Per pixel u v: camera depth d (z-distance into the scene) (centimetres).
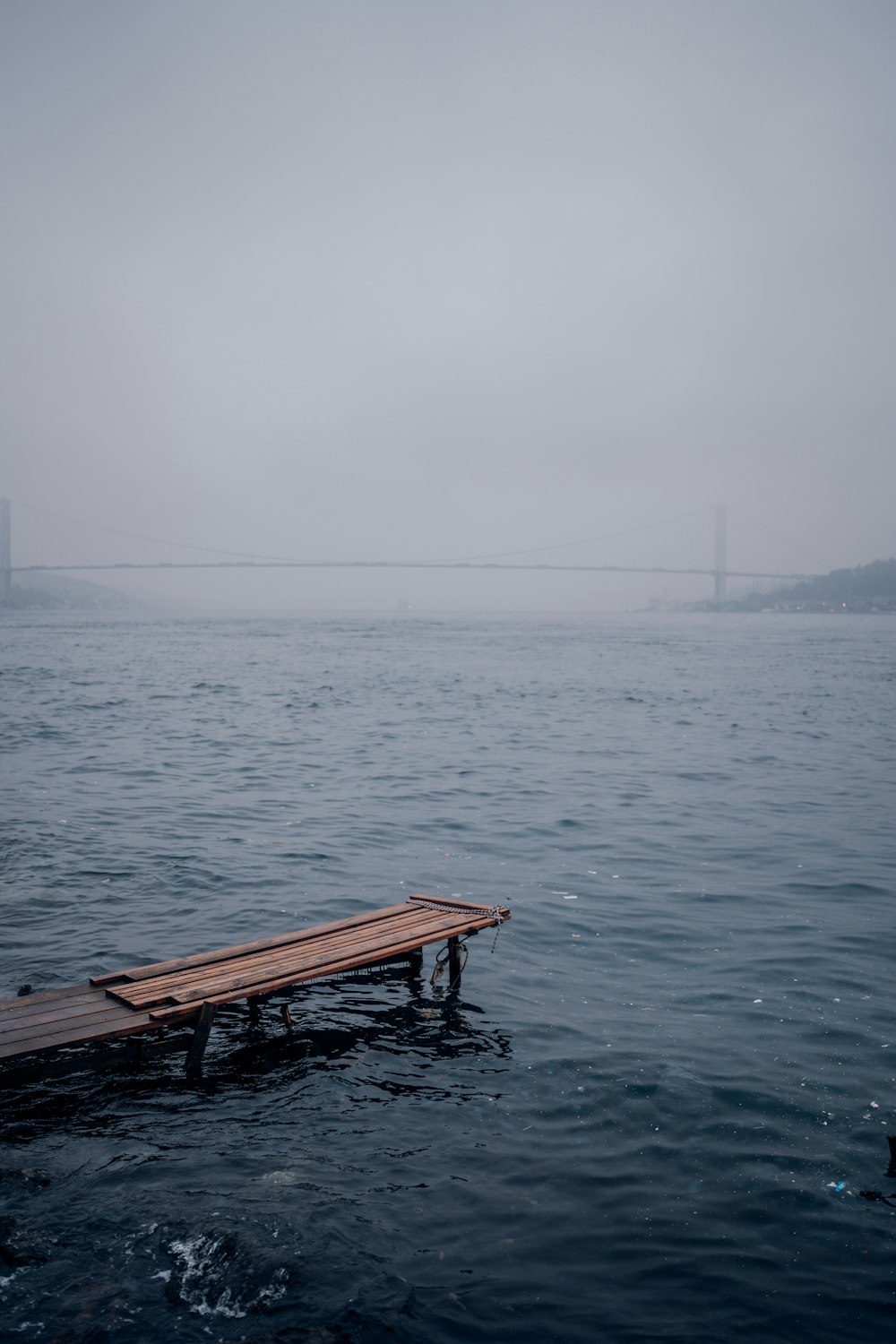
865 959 1047
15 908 1206
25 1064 758
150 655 7725
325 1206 591
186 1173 629
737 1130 690
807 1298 523
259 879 1347
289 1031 870
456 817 1773
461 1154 659
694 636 13475
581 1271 541
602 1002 933
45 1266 530
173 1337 479
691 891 1309
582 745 2791
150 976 896
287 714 3572
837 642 11512
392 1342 481
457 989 966
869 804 1923
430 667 6538
